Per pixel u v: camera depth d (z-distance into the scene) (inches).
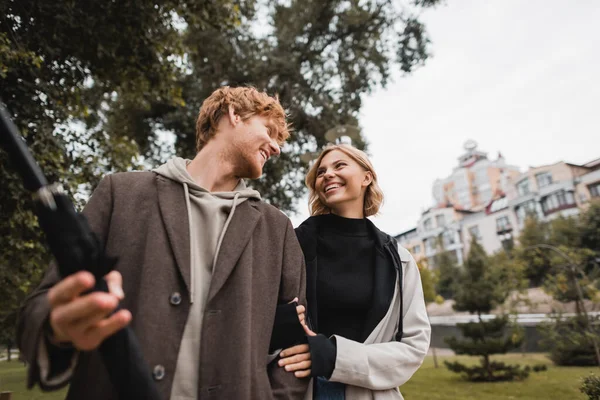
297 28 375.6
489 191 2156.7
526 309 811.4
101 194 38.7
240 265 39.7
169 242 37.3
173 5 183.5
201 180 45.0
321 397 51.9
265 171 358.6
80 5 164.1
